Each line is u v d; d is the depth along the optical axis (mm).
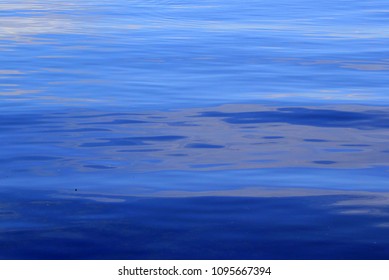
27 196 9875
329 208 9414
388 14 32469
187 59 21469
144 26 28547
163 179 10672
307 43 24547
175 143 12734
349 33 26891
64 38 25297
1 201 9664
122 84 17859
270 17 31453
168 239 8383
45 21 29484
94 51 22656
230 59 21516
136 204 9555
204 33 26859
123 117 14633
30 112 14961
